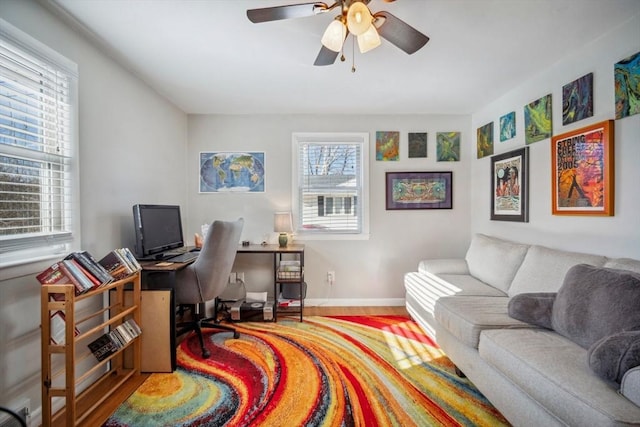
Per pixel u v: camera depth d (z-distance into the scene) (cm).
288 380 194
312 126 347
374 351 233
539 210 247
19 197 152
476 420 158
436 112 343
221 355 229
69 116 178
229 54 213
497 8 165
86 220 191
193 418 160
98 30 182
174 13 167
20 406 145
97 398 176
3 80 144
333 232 352
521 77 254
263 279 345
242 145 345
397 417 160
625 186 179
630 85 175
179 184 326
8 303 141
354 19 134
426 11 167
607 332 126
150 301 203
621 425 92
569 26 182
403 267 349
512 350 140
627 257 178
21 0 148
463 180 350
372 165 348
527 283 208
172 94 286
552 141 230
